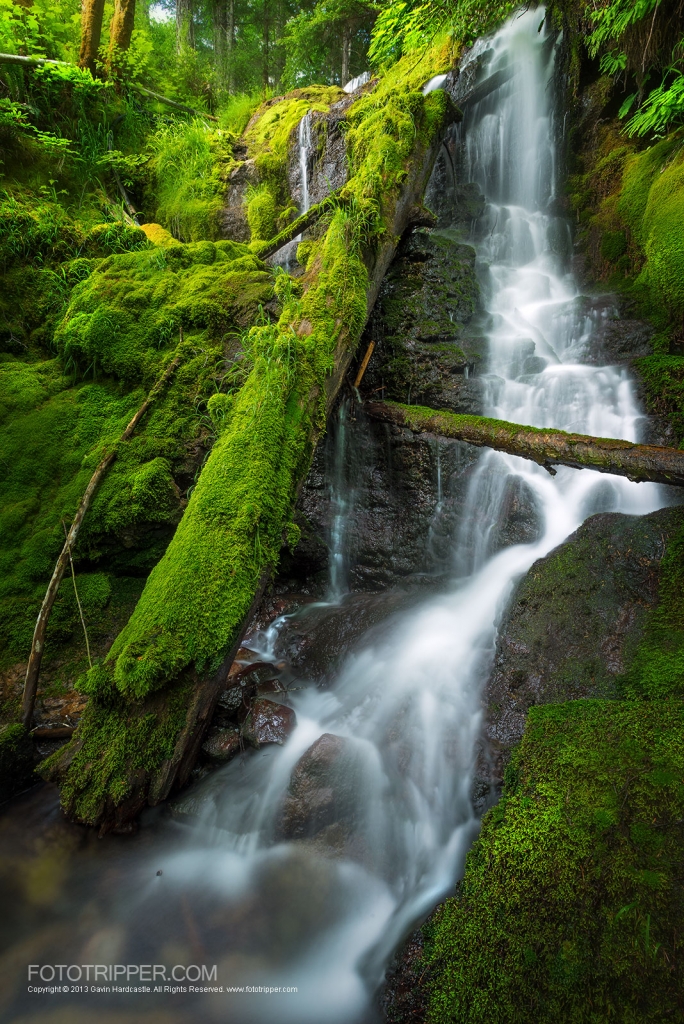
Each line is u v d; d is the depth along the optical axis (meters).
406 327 5.29
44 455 4.67
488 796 2.90
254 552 3.28
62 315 5.43
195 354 4.81
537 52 7.90
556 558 3.71
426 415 4.42
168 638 2.97
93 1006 2.24
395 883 2.78
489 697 3.28
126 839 2.99
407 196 5.22
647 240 5.84
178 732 3.01
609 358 5.47
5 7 7.23
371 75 11.23
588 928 2.07
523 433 3.88
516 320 6.02
